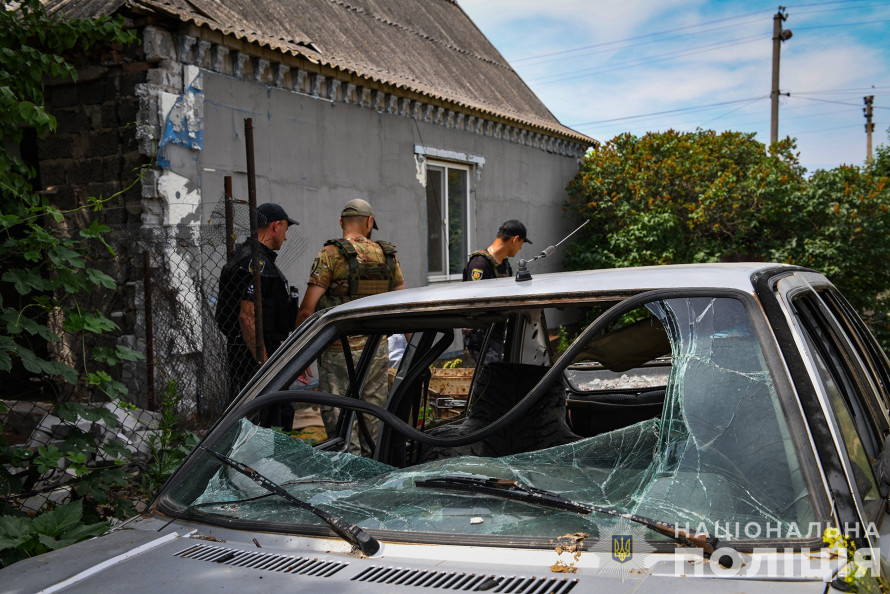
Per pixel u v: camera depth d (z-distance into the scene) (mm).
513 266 8062
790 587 1418
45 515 2703
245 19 7840
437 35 13125
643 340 3176
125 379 5469
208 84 6895
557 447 2182
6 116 3846
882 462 1744
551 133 13133
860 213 12883
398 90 9344
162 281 5109
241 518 2031
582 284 2174
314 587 1604
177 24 6570
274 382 2443
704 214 13062
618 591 1472
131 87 6480
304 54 7691
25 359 3215
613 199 13500
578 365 4355
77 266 3393
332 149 8492
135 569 1783
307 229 8141
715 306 1924
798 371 1725
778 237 13688
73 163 6754
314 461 2359
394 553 1747
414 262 10008
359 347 4320
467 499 1975
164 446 3668
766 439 1679
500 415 3066
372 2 12109
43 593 1693
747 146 14195
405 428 2240
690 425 1793
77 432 3422
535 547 1673
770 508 1591
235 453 2273
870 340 3184
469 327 2867
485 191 11711
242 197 7297
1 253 3283
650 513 1706
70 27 4320
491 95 12273
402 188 9734
